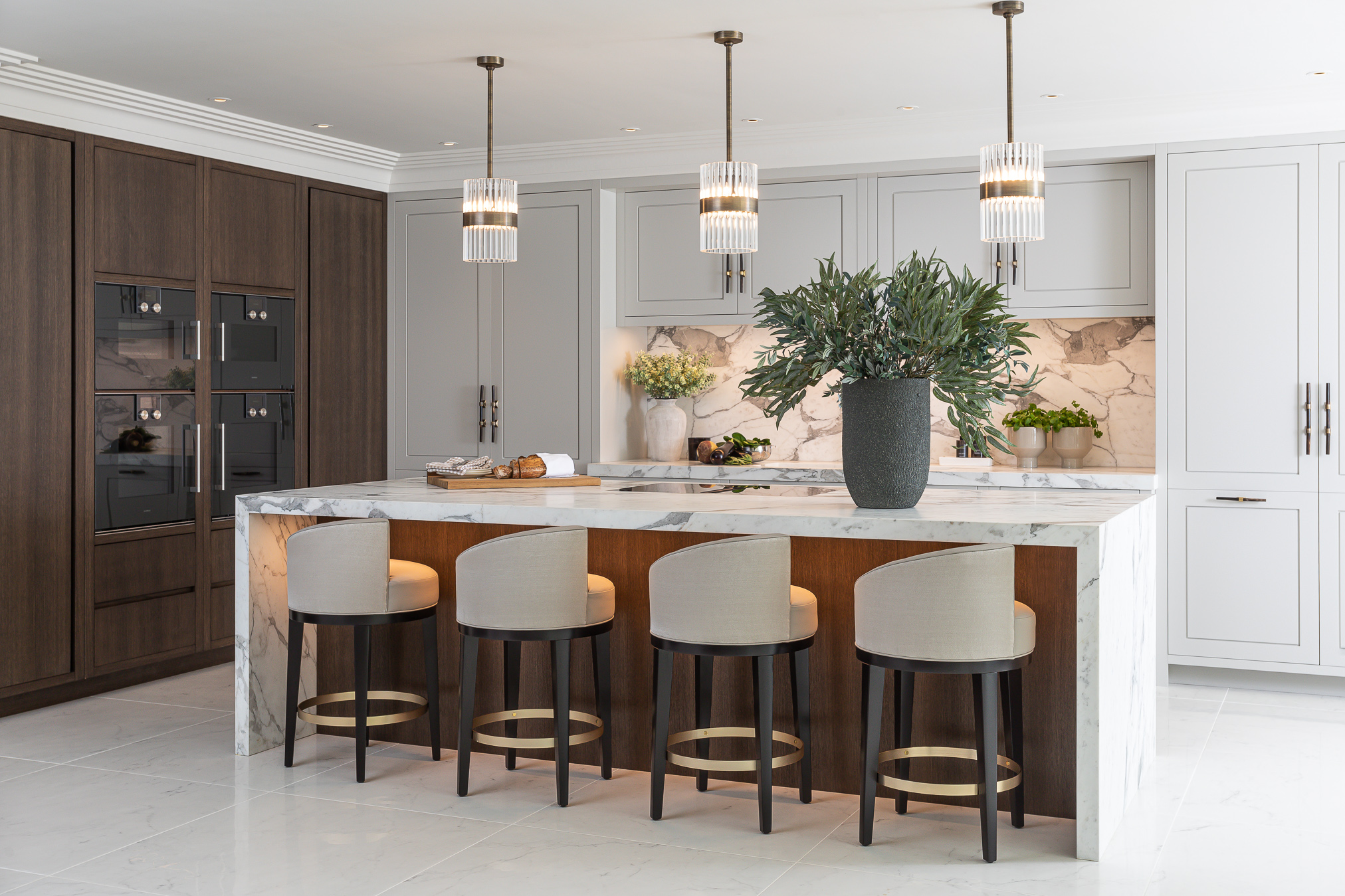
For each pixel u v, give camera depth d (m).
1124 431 5.80
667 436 6.29
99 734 4.39
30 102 4.66
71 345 4.84
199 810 3.53
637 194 6.17
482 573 3.46
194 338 5.39
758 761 3.31
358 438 6.38
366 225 6.39
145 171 5.15
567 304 6.17
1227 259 5.07
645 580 3.85
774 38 4.25
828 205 5.80
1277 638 5.04
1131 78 4.77
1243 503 5.07
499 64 4.55
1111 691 3.24
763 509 3.49
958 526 3.14
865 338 3.46
